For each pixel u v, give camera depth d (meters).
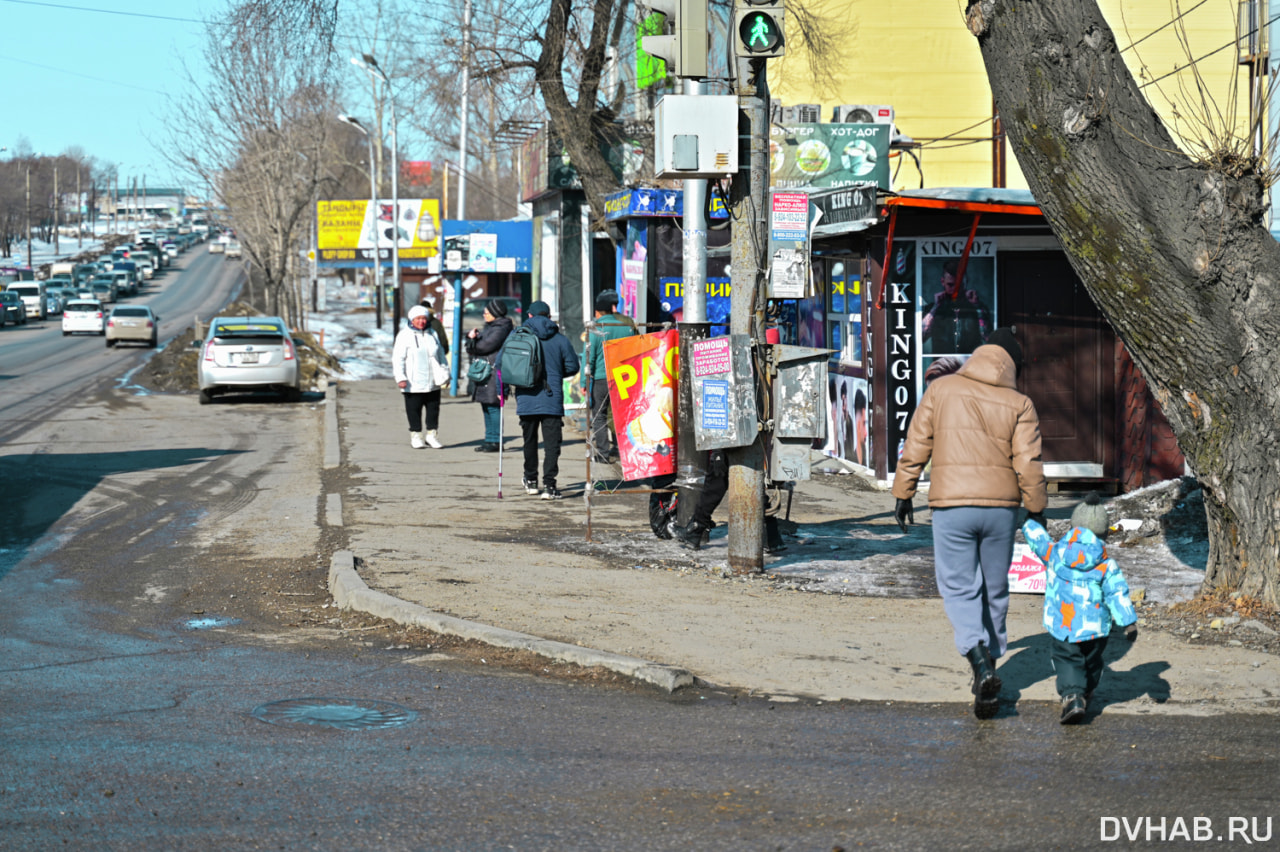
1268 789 6.46
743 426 11.90
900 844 5.70
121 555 14.09
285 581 12.45
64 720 7.56
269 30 24.97
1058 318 18.75
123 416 30.55
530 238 41.59
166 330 82.38
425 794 6.30
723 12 11.76
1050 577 7.66
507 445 23.67
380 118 71.25
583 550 13.58
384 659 9.27
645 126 31.56
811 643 9.60
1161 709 7.94
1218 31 29.16
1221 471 10.19
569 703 8.08
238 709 7.87
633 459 13.78
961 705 8.07
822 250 20.95
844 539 14.39
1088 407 18.86
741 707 8.00
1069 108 9.70
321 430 27.72
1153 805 6.22
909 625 10.25
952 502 7.82
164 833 5.73
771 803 6.22
